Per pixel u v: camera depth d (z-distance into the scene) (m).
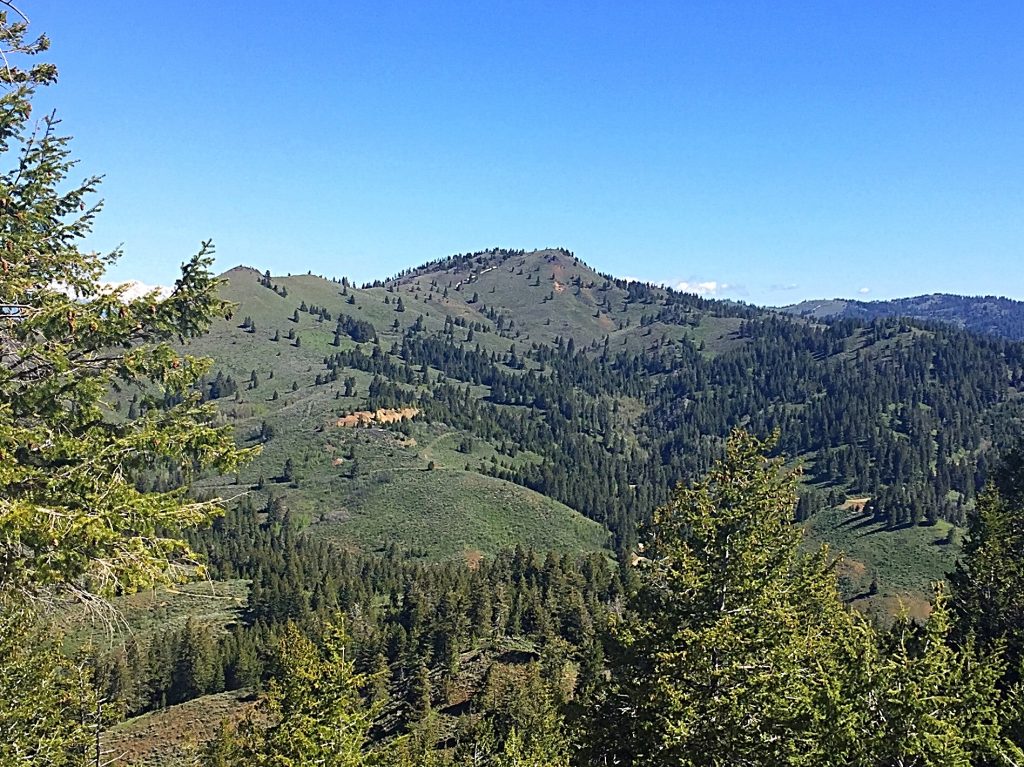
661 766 15.33
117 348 11.50
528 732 44.34
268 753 19.33
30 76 11.05
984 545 27.56
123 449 10.34
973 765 15.01
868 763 13.38
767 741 14.88
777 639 16.11
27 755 14.14
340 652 19.86
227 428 11.30
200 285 11.52
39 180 11.15
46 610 10.48
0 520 8.00
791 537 19.94
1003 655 24.55
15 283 10.01
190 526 10.63
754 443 19.09
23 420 10.34
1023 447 35.19
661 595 18.78
